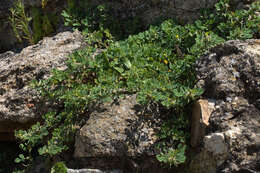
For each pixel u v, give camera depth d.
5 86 3.34
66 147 3.00
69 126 3.07
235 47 3.01
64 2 3.84
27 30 3.85
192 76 3.10
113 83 3.09
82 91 3.07
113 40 3.54
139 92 2.98
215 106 2.88
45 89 3.23
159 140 2.90
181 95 2.91
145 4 3.65
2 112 3.25
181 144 2.84
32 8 3.90
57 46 3.45
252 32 3.26
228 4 3.43
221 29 3.30
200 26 3.30
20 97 3.25
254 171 2.66
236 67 2.95
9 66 3.40
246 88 2.88
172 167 2.87
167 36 3.34
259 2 3.35
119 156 2.89
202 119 2.87
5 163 3.42
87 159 2.93
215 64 3.01
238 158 2.70
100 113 3.00
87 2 3.76
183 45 3.34
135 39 3.37
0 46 4.06
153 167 2.87
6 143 3.51
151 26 3.41
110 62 3.23
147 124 2.93
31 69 3.33
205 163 2.79
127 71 3.11
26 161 3.37
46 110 3.21
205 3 3.49
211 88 2.96
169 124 2.93
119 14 3.71
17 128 3.33
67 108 3.13
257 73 2.88
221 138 2.74
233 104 2.84
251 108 2.80
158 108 2.98
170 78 3.11
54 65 3.32
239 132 2.74
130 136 2.90
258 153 2.69
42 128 3.10
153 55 3.25
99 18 3.67
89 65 3.17
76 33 3.52
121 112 2.98
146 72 3.13
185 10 3.54
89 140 2.92
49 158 3.13
